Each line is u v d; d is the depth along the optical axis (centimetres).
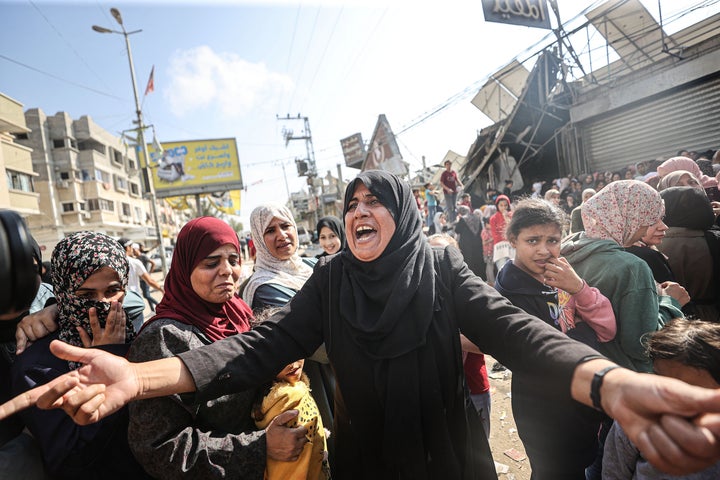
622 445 114
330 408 186
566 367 81
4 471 105
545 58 951
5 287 102
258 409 129
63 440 109
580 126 954
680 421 59
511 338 99
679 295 178
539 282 160
